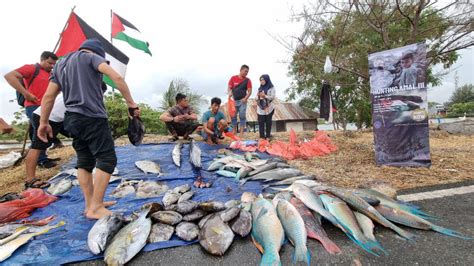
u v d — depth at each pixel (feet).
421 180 12.39
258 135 26.17
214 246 7.09
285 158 17.39
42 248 7.30
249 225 7.93
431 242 7.32
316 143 19.35
